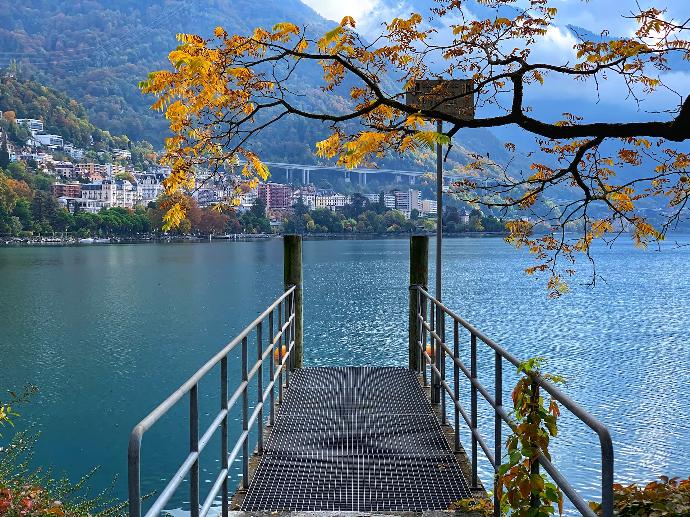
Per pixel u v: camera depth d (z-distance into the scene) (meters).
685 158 5.46
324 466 6.20
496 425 4.31
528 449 3.50
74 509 7.21
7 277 103.56
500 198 5.93
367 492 5.58
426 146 4.13
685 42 4.75
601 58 4.95
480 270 111.25
